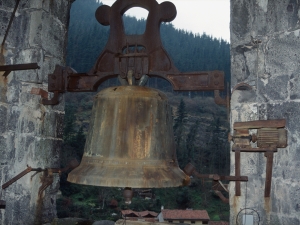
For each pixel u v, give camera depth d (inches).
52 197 162.4
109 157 106.2
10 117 153.9
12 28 156.9
